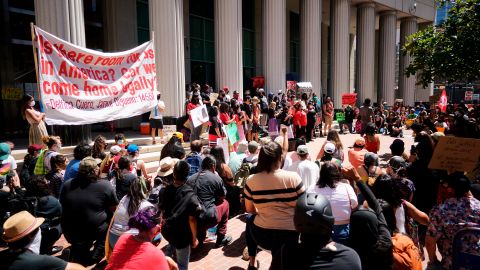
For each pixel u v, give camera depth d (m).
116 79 7.12
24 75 12.37
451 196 3.42
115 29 13.86
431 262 3.48
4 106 11.75
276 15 16.61
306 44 18.92
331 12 21.14
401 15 26.55
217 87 14.85
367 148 7.23
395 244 2.73
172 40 11.71
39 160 5.66
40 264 2.49
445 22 8.56
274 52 16.73
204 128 11.13
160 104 10.12
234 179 6.30
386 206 3.06
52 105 6.24
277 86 16.89
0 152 5.71
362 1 22.39
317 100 17.05
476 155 3.96
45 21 8.29
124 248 2.54
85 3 13.25
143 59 7.50
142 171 5.93
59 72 6.32
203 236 4.96
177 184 3.82
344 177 4.25
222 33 14.47
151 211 2.63
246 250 4.70
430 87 30.81
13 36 12.00
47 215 4.54
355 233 2.55
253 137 12.50
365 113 13.67
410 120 20.86
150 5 11.79
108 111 6.99
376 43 32.03
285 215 3.30
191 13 17.84
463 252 3.00
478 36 7.66
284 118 13.12
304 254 1.95
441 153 4.11
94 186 4.14
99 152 6.03
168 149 5.99
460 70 7.98
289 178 3.28
